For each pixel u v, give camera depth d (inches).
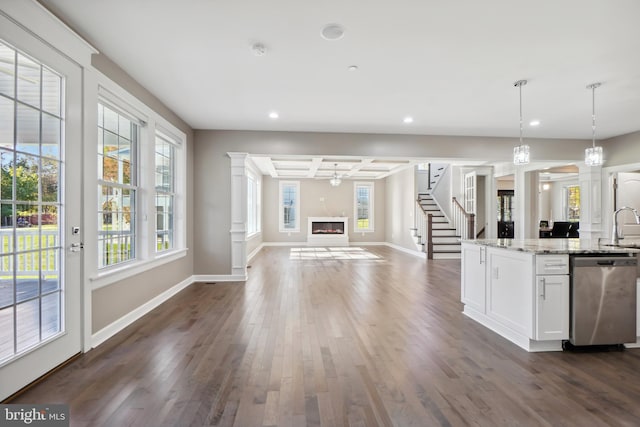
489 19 93.4
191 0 85.4
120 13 91.4
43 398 79.4
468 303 144.5
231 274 218.7
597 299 108.1
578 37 102.7
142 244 149.8
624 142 226.8
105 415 73.0
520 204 305.6
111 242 131.4
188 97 157.4
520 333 113.0
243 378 90.0
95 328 112.7
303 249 402.0
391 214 433.1
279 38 104.3
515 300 115.4
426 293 185.6
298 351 107.8
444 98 157.2
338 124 203.3
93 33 102.1
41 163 88.5
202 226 217.3
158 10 89.8
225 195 218.1
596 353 107.9
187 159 204.4
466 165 351.3
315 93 151.6
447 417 72.9
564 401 79.4
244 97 157.4
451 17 92.5
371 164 331.3
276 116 187.6
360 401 79.1
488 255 130.5
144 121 147.6
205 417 72.5
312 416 73.1
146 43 108.0
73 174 99.1
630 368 97.3
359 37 103.4
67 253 97.0
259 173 415.2
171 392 82.6
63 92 94.7
